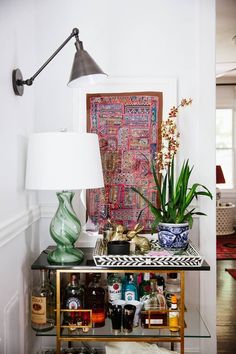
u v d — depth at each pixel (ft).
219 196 18.85
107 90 6.68
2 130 4.88
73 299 5.69
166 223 5.72
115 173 6.72
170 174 6.38
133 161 6.70
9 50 5.20
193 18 6.66
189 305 6.75
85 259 5.78
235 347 7.54
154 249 5.88
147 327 5.73
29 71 6.33
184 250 5.71
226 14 10.43
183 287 5.39
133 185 6.72
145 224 6.70
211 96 6.60
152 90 6.65
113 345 6.17
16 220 5.31
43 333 5.66
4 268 4.91
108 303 6.17
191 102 6.46
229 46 13.65
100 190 6.73
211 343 6.69
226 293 10.52
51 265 5.39
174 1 6.68
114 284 6.01
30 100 6.39
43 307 5.71
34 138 5.28
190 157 6.68
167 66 6.68
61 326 5.45
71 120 6.70
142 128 6.68
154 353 5.96
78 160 5.16
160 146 6.66
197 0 6.62
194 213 5.86
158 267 5.31
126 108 6.68
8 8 5.16
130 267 5.33
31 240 6.29
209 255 6.67
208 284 6.70
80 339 5.45
